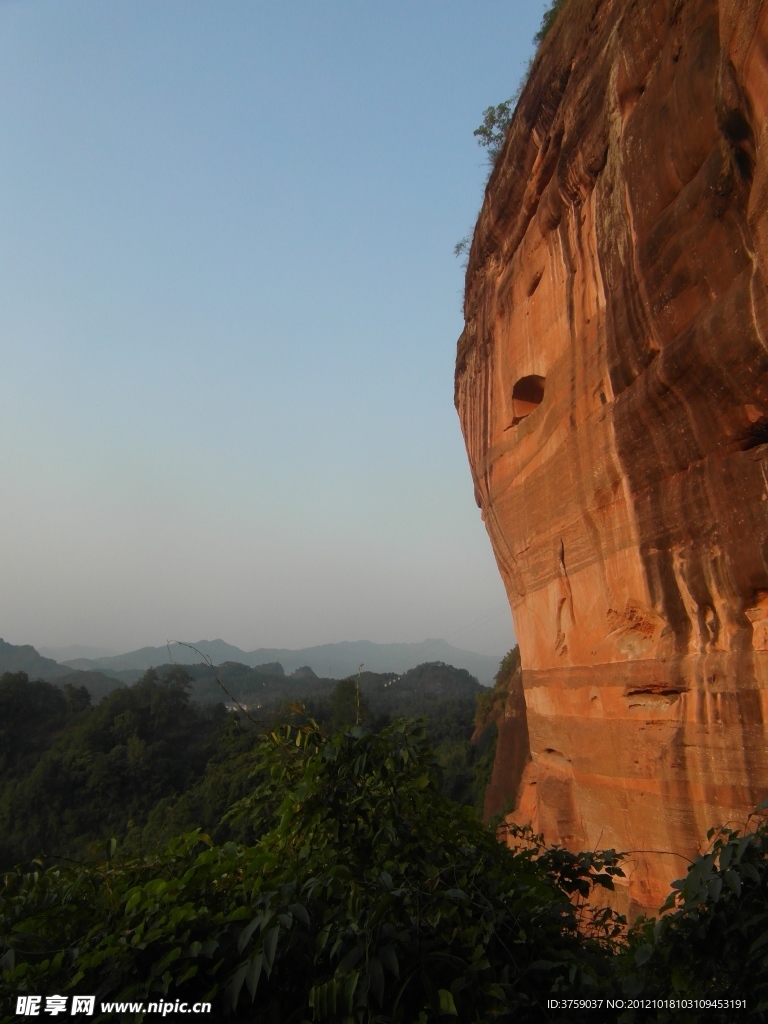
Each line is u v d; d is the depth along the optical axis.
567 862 7.04
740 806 9.69
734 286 8.60
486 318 19.42
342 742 6.52
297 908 4.81
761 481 8.92
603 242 12.34
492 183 17.95
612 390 12.10
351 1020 4.27
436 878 5.48
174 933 4.79
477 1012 4.65
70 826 38.62
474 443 20.64
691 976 4.79
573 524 14.04
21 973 4.44
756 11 7.33
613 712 12.83
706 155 9.26
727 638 10.11
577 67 13.21
